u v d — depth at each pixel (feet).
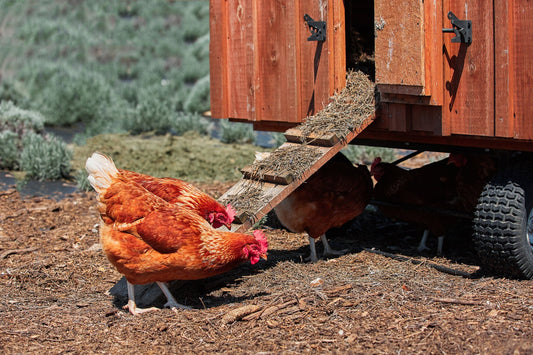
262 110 22.11
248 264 20.80
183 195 17.84
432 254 22.06
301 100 21.02
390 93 18.10
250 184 18.80
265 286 18.24
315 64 20.30
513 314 14.80
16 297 18.31
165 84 66.49
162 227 15.35
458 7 16.78
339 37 19.69
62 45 79.05
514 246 17.15
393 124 18.66
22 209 29.40
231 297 17.61
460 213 20.47
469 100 16.93
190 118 48.65
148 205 15.76
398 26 17.24
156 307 17.37
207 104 57.16
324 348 13.61
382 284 17.65
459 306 15.72
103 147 42.96
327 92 20.06
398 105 18.39
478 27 16.44
